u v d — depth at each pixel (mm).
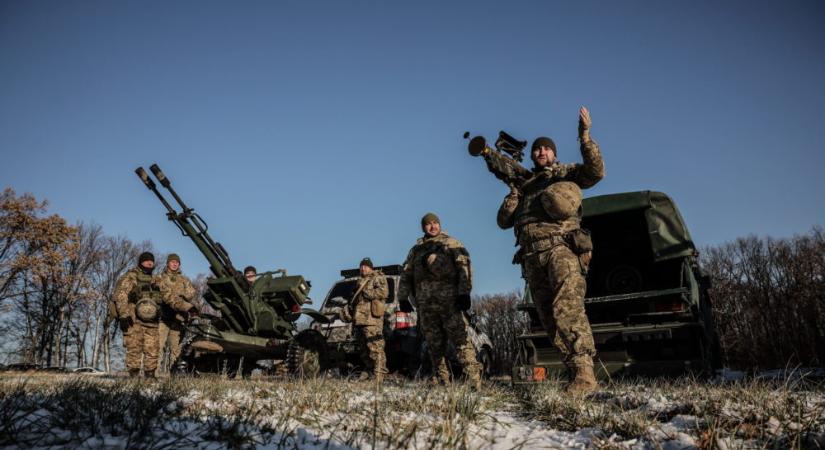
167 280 7699
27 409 2236
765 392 2840
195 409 2598
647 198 6582
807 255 31453
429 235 6160
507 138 5172
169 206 8641
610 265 8117
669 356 5809
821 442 1861
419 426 2391
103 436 1992
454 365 9781
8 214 31141
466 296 5781
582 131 4344
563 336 4129
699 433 2016
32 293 32188
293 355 7953
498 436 2363
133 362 7402
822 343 17141
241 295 8758
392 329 9438
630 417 2400
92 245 37688
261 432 2131
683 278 6363
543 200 4438
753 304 27734
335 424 2414
